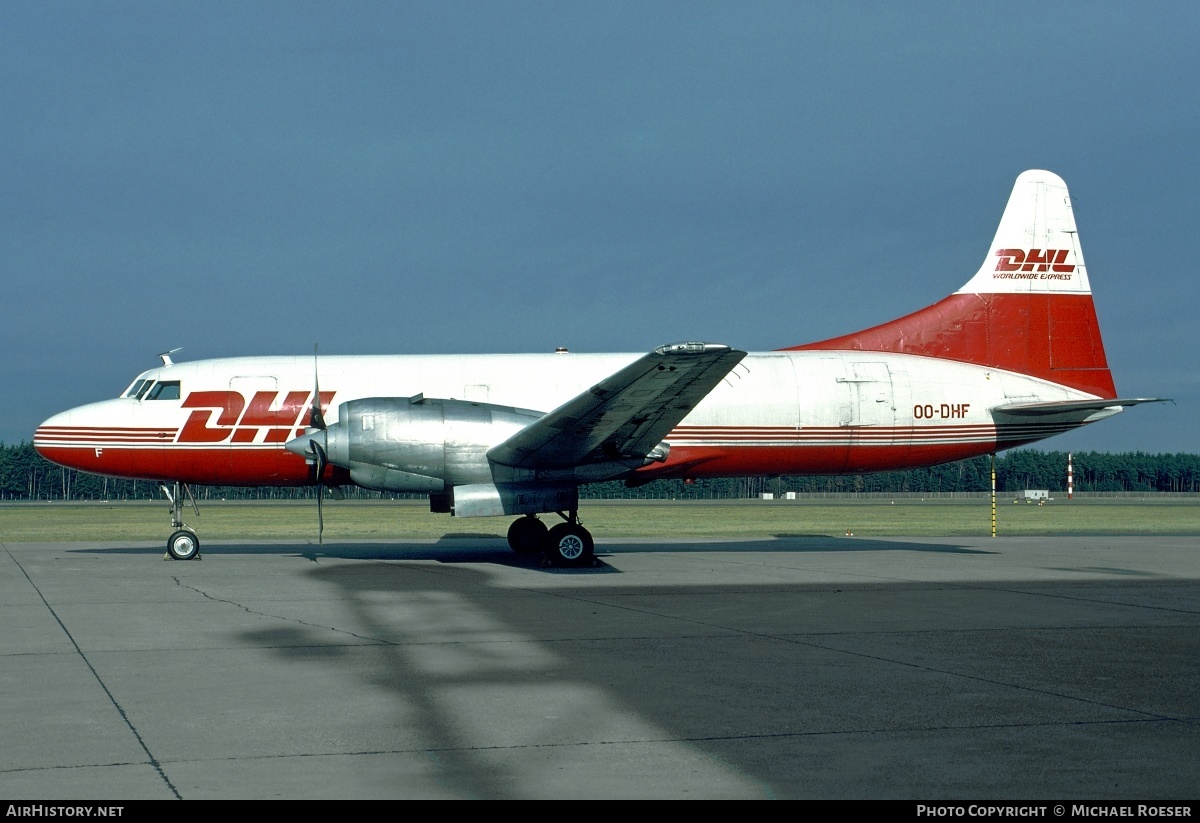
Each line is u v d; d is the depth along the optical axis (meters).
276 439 20.27
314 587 15.84
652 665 9.62
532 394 20.62
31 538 29.84
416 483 18.48
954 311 21.98
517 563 19.98
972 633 11.52
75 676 9.14
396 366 20.80
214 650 10.40
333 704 8.08
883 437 21.23
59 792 5.95
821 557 21.97
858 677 9.08
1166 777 6.23
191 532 20.94
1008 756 6.67
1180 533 33.47
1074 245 22.52
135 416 20.12
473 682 8.88
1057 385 22.06
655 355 14.60
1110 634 11.48
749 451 20.78
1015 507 65.44
